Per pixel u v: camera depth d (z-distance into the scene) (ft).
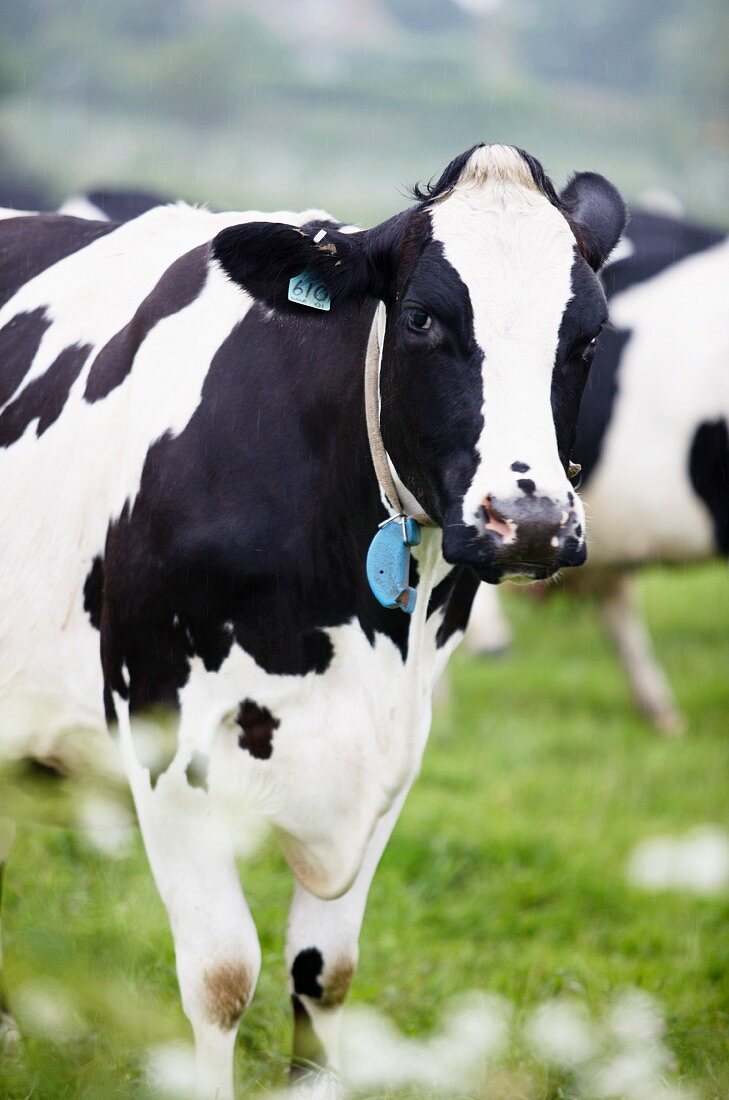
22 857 23.91
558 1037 18.79
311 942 17.17
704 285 33.63
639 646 38.42
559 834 29.30
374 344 15.52
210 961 16.12
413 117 272.31
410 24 406.82
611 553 35.04
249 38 343.05
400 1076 17.75
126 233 18.84
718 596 53.72
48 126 212.84
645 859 27.14
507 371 14.06
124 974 19.85
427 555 16.03
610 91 298.97
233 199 170.19
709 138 223.92
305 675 15.97
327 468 15.72
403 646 16.21
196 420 16.05
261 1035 19.92
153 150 213.25
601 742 36.06
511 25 358.43
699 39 284.41
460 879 27.40
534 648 45.75
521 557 13.33
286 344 16.11
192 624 15.80
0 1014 19.40
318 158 229.04
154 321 16.98
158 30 312.09
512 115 273.95
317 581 15.78
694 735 37.42
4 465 17.74
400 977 22.71
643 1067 18.16
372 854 17.22
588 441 33.47
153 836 16.35
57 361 17.88
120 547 16.24
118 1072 17.57
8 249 19.77
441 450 14.30
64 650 17.15
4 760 17.93
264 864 25.49
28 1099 16.94
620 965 23.70
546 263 14.43
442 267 14.42
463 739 35.68
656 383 33.27
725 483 33.40
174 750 16.02
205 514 15.71
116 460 16.65
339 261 15.01
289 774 16.19
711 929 25.55
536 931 25.52
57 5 284.20
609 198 16.40
